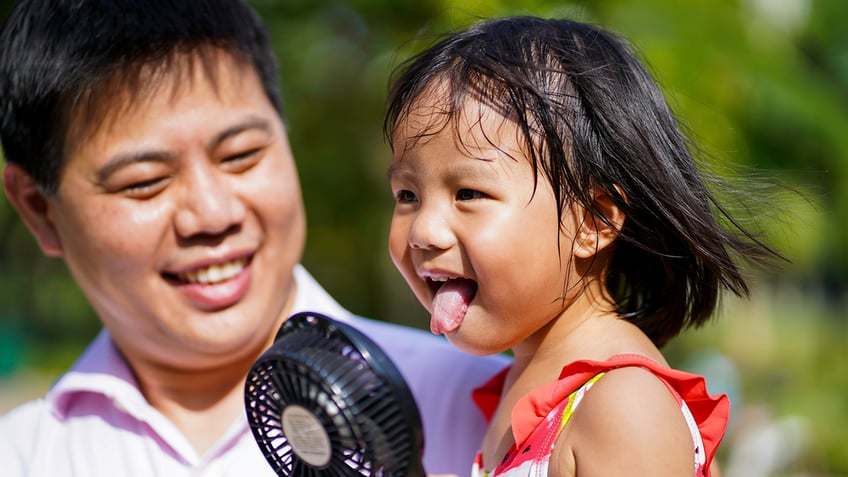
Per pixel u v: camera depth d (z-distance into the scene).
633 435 1.74
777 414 8.76
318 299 2.86
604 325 2.06
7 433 2.72
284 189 2.53
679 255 2.10
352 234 6.24
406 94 2.08
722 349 8.77
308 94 5.55
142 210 2.40
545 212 1.95
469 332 2.00
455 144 1.95
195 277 2.47
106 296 2.54
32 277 11.51
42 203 2.69
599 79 2.04
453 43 2.15
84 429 2.64
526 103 1.95
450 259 1.97
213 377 2.65
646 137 2.04
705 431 1.92
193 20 2.41
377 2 5.13
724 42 4.67
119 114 2.35
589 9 4.27
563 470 1.84
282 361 1.66
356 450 1.63
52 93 2.39
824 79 6.29
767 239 2.63
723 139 4.37
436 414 2.61
